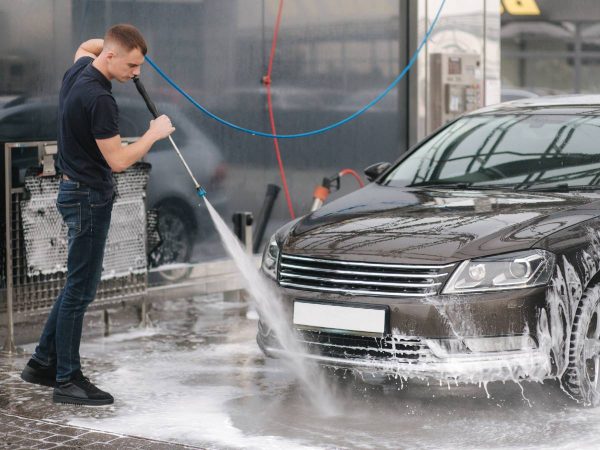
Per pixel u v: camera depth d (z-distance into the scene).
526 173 7.60
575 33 29.89
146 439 6.13
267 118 11.27
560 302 6.32
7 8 8.97
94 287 6.95
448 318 6.22
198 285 10.51
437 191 7.59
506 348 6.22
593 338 6.64
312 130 11.78
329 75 11.95
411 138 12.91
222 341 8.90
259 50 11.15
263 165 11.26
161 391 7.26
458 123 8.49
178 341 8.91
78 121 6.70
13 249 8.55
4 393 7.24
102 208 6.86
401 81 12.86
